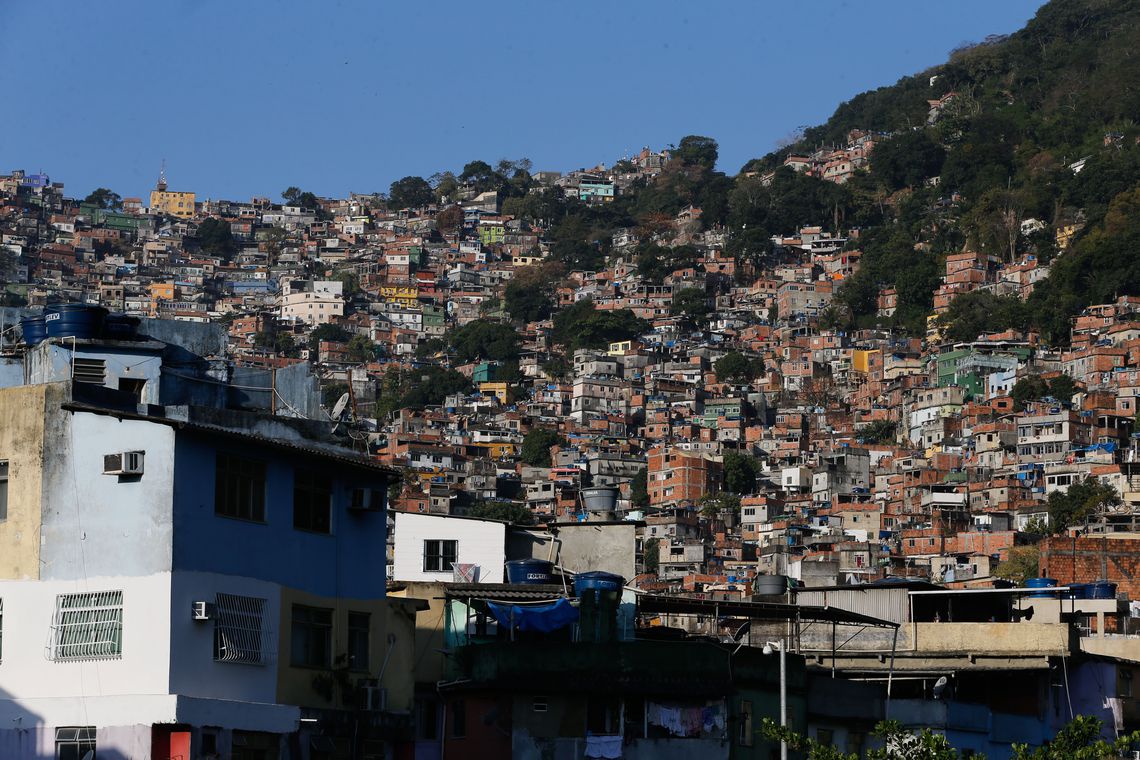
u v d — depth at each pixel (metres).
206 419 45.31
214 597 39.69
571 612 48.25
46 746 38.16
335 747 41.84
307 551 42.47
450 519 57.41
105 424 40.16
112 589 39.16
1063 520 186.50
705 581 168.25
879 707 54.47
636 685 47.19
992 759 56.62
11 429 41.06
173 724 37.44
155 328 53.50
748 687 49.59
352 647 43.38
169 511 39.16
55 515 40.06
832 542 175.62
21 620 39.59
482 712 46.97
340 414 50.34
